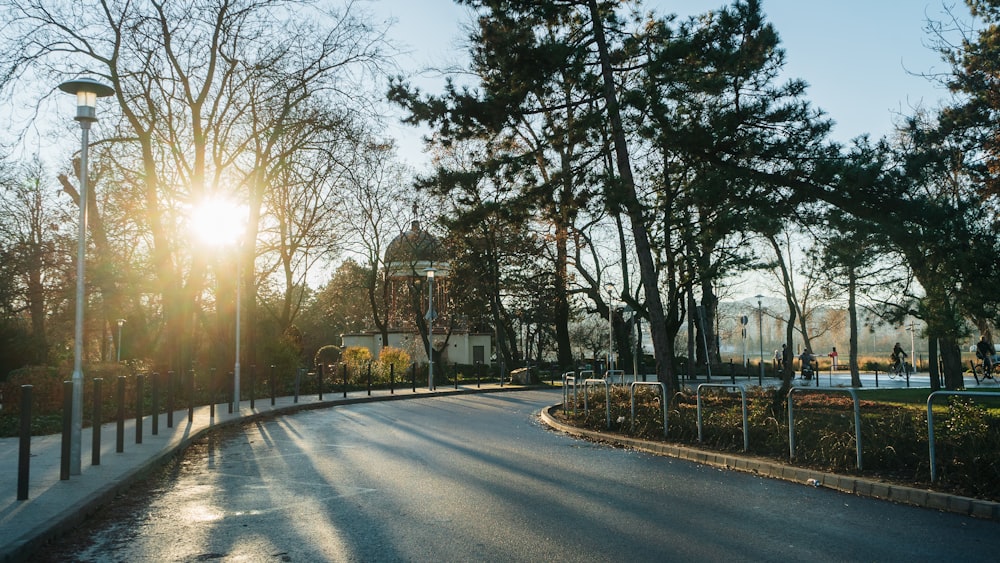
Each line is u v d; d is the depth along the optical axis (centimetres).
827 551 629
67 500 798
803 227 1736
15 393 1858
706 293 4600
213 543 677
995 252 1414
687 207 1803
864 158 1567
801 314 3609
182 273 2914
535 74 1731
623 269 2350
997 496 781
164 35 2503
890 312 1759
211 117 2645
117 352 4728
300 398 2630
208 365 3212
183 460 1211
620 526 723
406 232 4506
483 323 5319
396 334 5944
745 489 923
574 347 7256
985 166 1725
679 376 4278
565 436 1549
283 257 3484
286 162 2922
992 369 3253
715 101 1767
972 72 1795
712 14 1777
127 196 2669
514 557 615
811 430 1122
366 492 912
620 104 1653
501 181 1847
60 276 2688
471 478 1009
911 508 803
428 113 1786
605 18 1773
